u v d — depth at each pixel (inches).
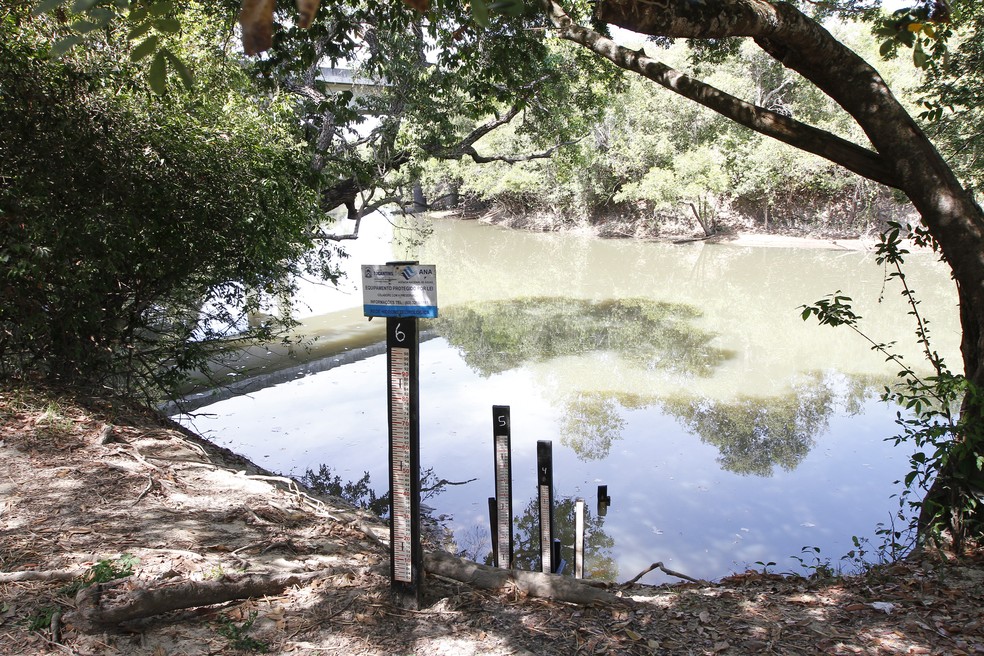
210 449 346.6
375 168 660.7
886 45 117.4
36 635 138.6
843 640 154.0
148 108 300.0
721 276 1253.7
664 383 636.1
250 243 344.5
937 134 518.9
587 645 150.0
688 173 1460.4
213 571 169.8
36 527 195.6
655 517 370.9
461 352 749.9
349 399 562.6
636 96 1521.9
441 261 1450.5
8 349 320.5
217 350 454.3
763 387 626.5
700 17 188.5
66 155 287.0
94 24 44.1
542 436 497.7
